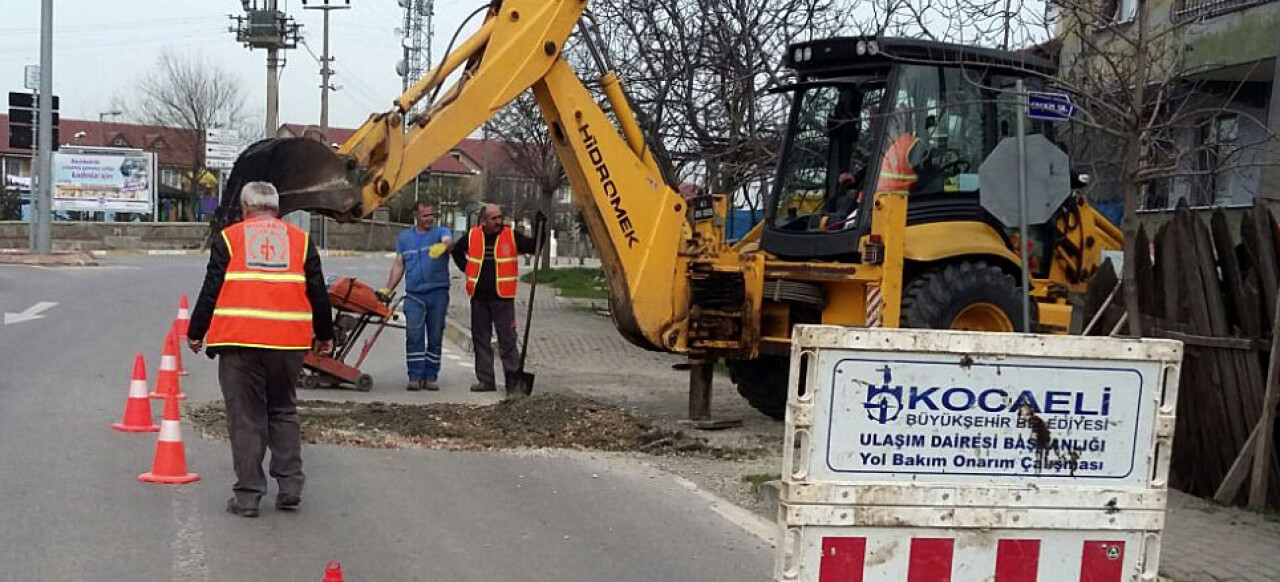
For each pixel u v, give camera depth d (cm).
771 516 722
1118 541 418
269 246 651
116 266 3123
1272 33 1409
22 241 4572
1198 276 772
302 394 1137
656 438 928
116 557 577
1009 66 933
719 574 600
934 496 401
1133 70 833
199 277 2775
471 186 5872
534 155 3253
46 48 3042
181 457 733
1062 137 1091
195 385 1137
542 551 625
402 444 879
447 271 1211
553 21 916
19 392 1038
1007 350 401
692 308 968
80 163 5453
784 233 977
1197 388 776
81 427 887
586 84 1374
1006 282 941
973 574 407
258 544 611
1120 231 1096
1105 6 888
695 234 977
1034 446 407
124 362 1278
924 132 933
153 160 5609
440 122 877
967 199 961
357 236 6062
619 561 614
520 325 1906
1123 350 410
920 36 1157
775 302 983
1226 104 983
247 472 657
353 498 716
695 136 1414
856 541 397
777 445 945
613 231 943
